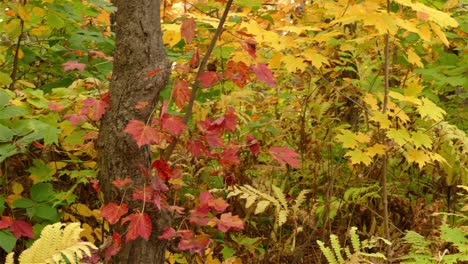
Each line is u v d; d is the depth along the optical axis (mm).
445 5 3080
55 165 2592
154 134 1884
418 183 3297
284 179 3406
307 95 3365
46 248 1445
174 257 2631
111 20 4152
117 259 2088
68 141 2447
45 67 3318
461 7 3514
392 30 2342
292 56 2627
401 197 3129
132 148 2031
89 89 2863
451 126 2910
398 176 3309
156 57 2049
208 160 2779
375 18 2354
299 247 2857
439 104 3607
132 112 2023
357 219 3176
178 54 2961
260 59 2707
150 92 2039
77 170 2652
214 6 3049
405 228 3059
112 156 2047
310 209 3031
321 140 3283
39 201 2430
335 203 3016
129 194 2045
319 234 3074
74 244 1468
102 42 3154
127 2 1996
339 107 3754
